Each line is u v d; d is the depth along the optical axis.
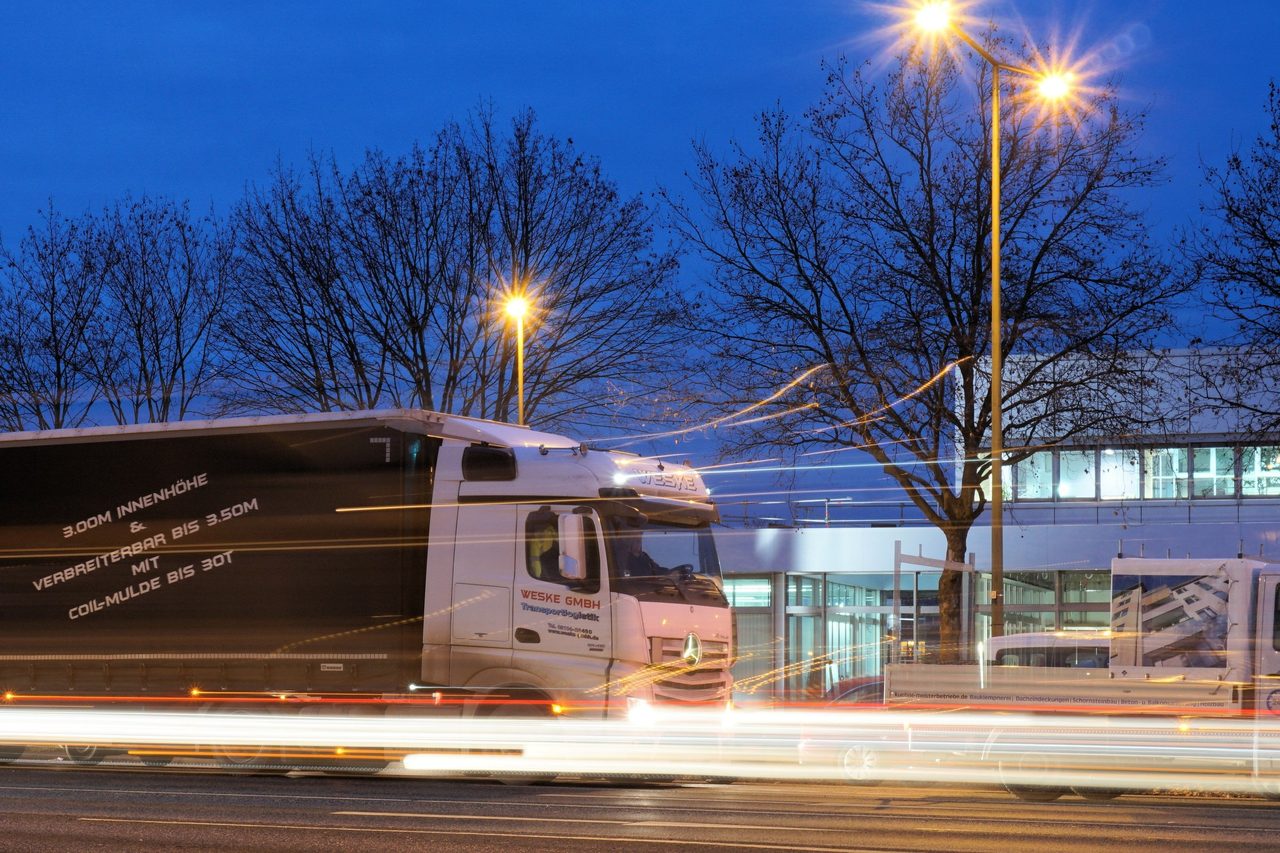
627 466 17.86
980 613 37.69
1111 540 36.50
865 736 19.12
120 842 11.42
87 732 19.02
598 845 11.22
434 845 11.21
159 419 39.50
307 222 37.69
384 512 17.80
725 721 18.08
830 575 39.34
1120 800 17.03
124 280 39.81
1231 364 29.22
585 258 37.66
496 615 17.42
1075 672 17.81
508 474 17.67
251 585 18.31
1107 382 29.17
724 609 18.39
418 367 37.09
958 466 34.06
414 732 17.38
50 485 19.69
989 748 17.86
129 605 19.00
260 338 37.56
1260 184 27.81
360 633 17.70
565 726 17.08
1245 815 14.62
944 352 29.22
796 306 30.50
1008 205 29.48
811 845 11.28
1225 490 41.31
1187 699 17.41
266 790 16.16
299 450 18.36
